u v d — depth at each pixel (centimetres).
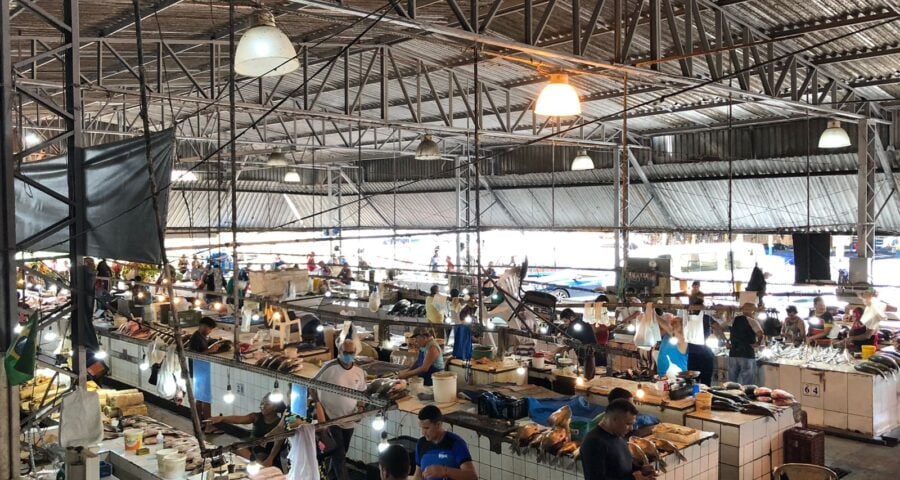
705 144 1659
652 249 2077
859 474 798
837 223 1570
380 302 1244
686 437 618
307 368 862
